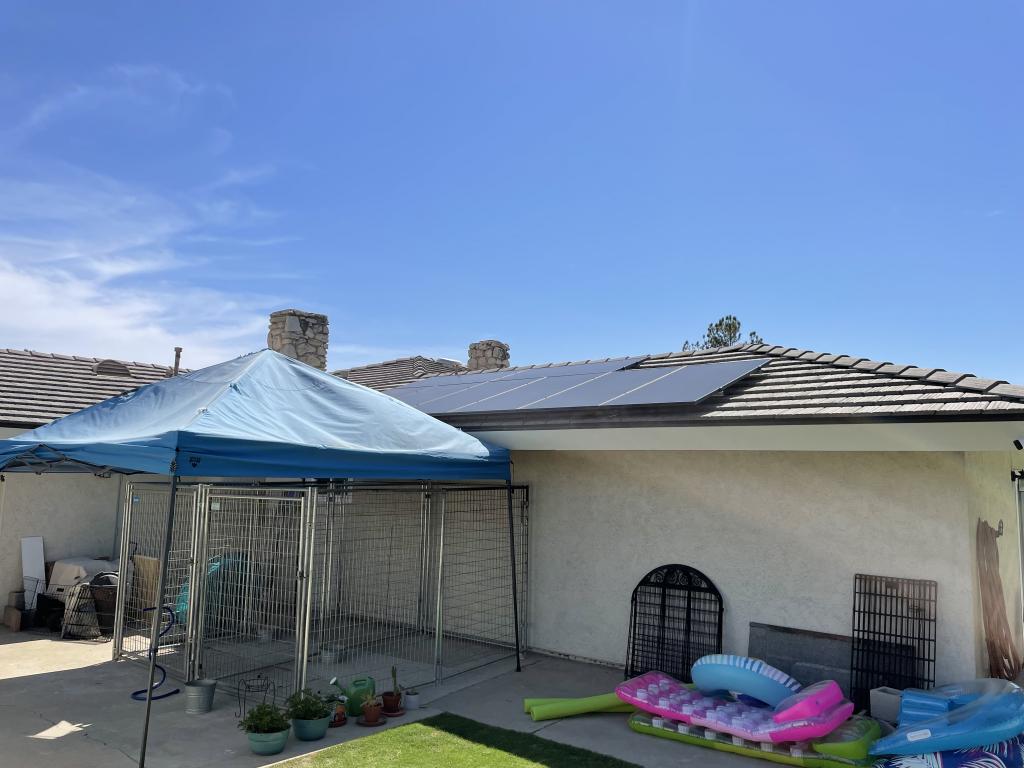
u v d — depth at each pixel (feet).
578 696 26.91
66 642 34.58
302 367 30.14
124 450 21.42
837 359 29.14
